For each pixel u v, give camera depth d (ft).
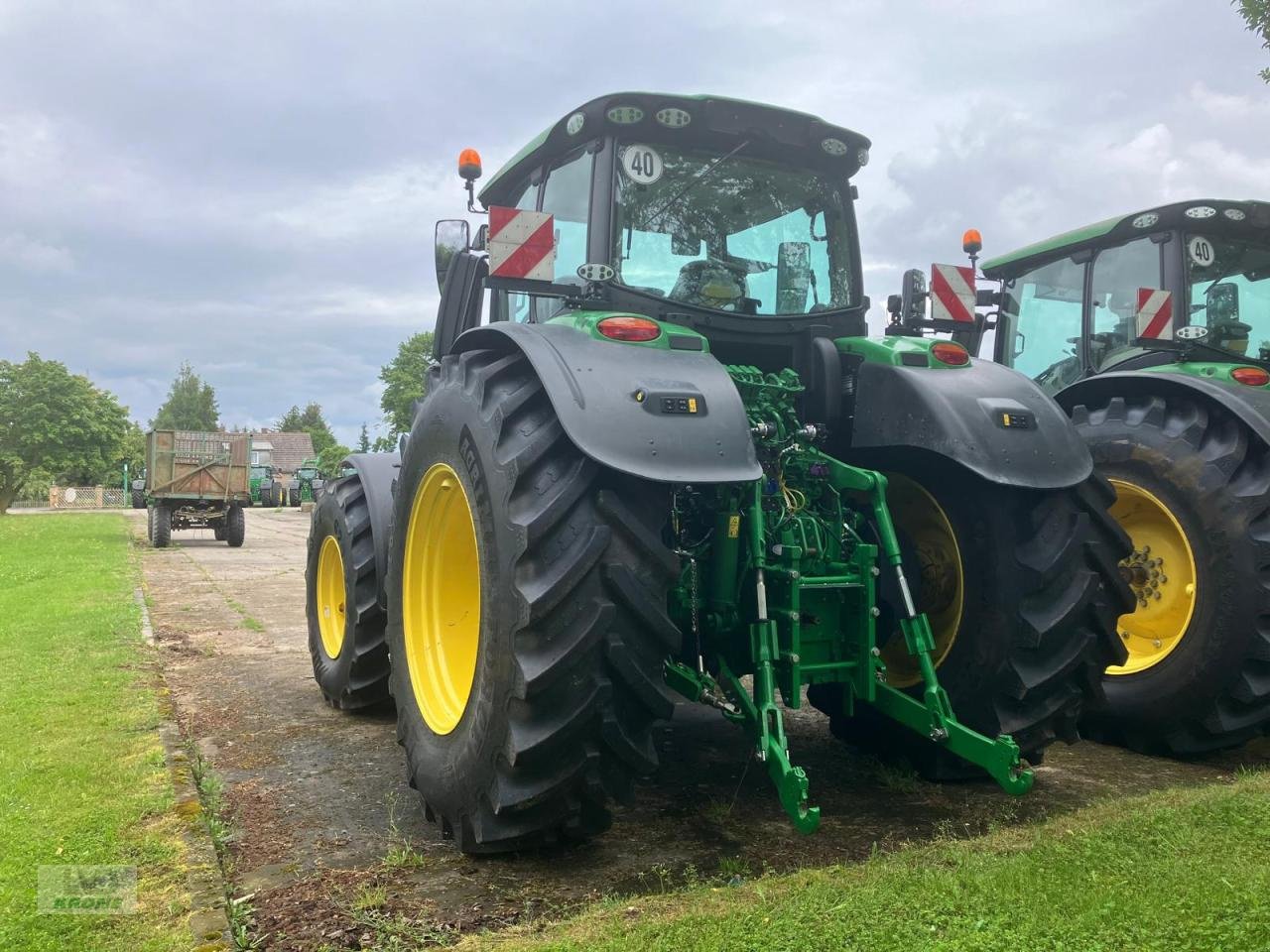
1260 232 17.02
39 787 11.78
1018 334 20.04
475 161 14.03
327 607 18.49
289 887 9.55
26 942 8.00
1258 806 10.16
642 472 9.02
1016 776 9.94
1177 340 16.10
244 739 15.42
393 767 13.84
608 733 9.11
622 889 9.43
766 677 10.18
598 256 11.95
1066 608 11.21
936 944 7.13
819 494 11.96
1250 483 14.08
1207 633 14.07
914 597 12.64
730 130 12.30
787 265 13.05
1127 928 7.24
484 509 9.84
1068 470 11.26
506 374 10.48
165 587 36.78
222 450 61.67
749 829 11.09
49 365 133.59
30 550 53.06
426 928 8.56
